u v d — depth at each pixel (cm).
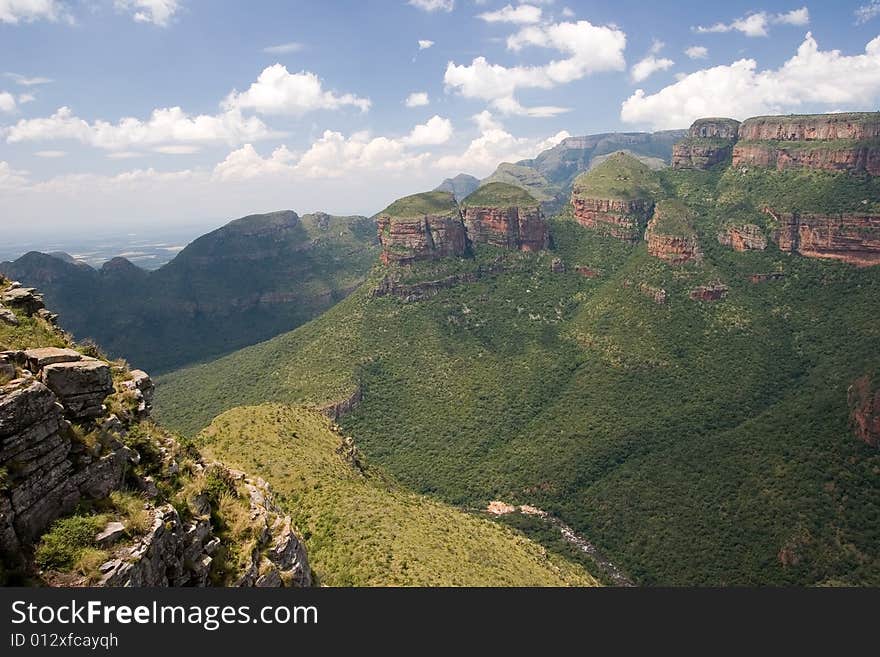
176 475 3170
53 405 2448
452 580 6041
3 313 3106
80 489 2511
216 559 3038
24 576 2203
